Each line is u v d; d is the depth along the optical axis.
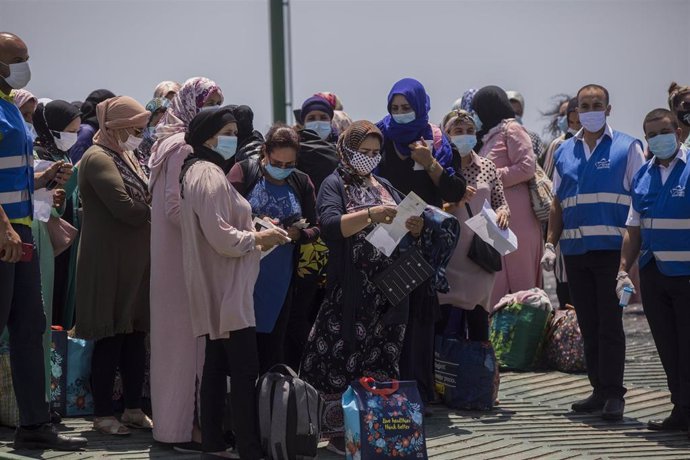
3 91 9.74
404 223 10.16
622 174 12.18
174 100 11.11
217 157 9.70
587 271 12.48
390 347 10.59
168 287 10.13
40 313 9.97
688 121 11.84
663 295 11.59
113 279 10.62
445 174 11.70
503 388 13.68
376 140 10.49
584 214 12.25
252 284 9.43
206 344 9.58
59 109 12.06
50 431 10.01
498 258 12.59
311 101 13.68
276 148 10.20
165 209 10.11
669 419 11.70
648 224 11.51
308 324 11.85
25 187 9.75
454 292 12.55
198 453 10.09
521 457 10.30
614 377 12.23
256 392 9.32
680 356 11.43
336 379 10.42
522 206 14.84
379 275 10.34
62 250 11.17
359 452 9.38
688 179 11.25
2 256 9.31
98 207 10.69
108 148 10.88
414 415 9.56
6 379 10.87
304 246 11.49
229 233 9.12
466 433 11.33
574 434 11.45
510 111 14.73
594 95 12.18
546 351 14.81
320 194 10.52
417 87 11.88
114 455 9.91
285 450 9.14
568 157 12.53
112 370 10.77
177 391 10.10
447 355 12.53
